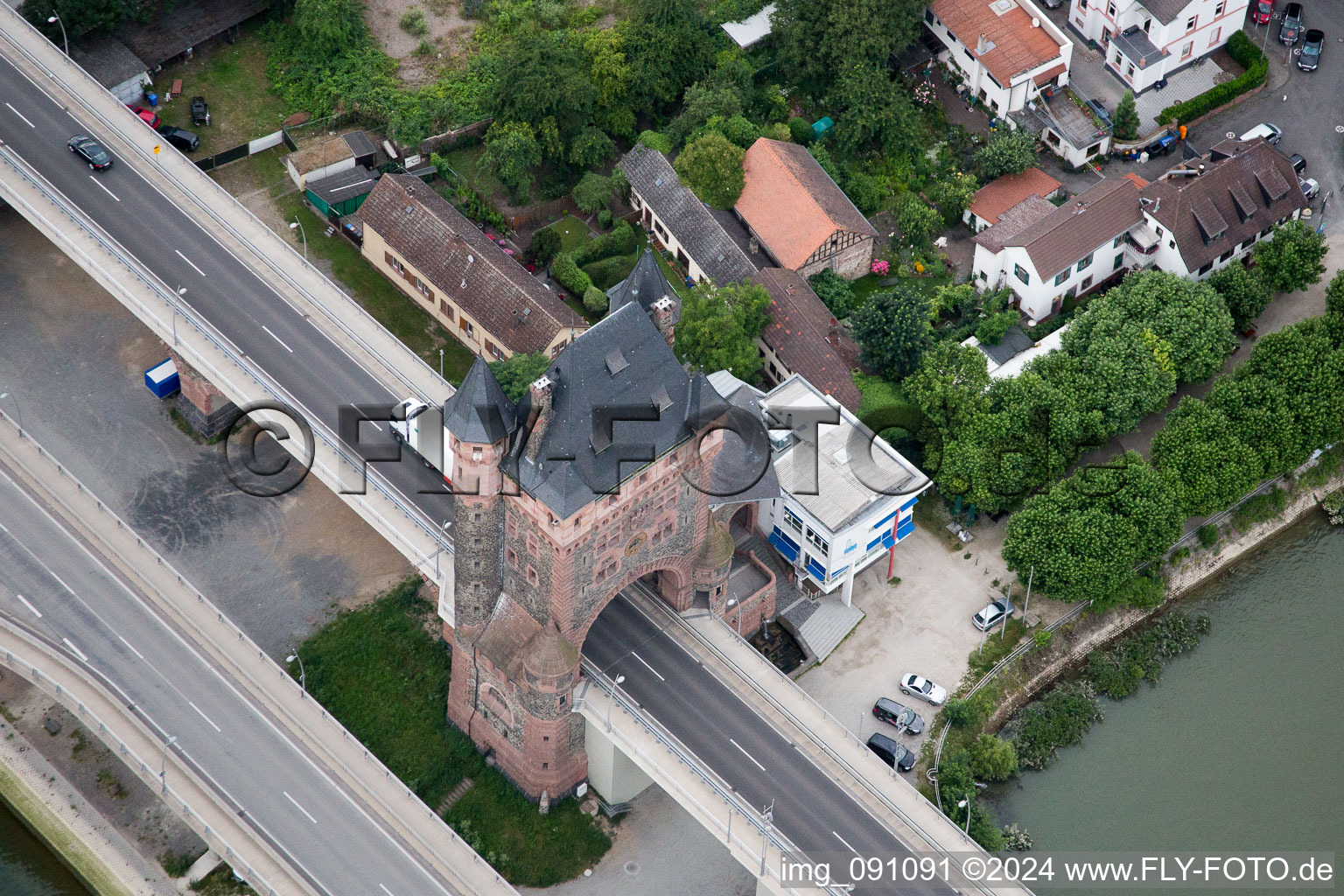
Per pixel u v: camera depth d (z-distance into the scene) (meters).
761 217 184.38
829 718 143.50
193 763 142.38
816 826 136.50
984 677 158.00
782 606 161.88
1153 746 156.00
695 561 147.12
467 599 140.50
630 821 150.38
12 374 175.50
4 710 154.50
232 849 137.75
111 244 166.00
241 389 157.50
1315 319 174.12
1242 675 161.25
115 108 180.75
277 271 168.75
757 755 140.75
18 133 176.12
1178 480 162.00
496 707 146.75
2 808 150.00
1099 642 163.25
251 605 161.00
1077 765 154.62
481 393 125.50
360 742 147.00
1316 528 173.75
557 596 134.50
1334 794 152.62
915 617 162.50
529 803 150.12
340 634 159.38
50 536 157.12
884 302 172.25
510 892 137.38
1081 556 155.12
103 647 149.38
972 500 164.12
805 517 155.00
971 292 181.62
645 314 129.50
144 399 174.88
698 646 148.00
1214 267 183.75
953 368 168.75
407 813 141.62
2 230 187.00
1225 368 181.12
